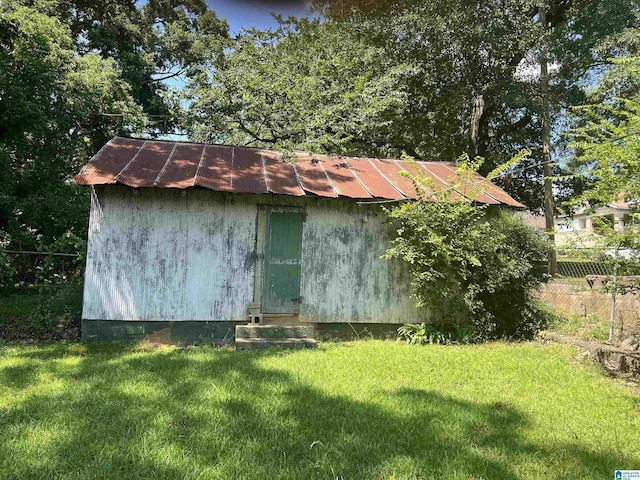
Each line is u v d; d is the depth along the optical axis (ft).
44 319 24.91
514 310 27.86
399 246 26.45
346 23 54.24
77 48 58.13
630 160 18.67
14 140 33.88
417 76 49.83
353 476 9.92
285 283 26.27
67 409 13.05
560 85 52.49
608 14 48.14
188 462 10.14
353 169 30.81
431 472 10.25
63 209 34.91
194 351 21.90
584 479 10.37
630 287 19.65
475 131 53.47
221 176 25.29
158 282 24.48
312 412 13.50
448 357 21.68
